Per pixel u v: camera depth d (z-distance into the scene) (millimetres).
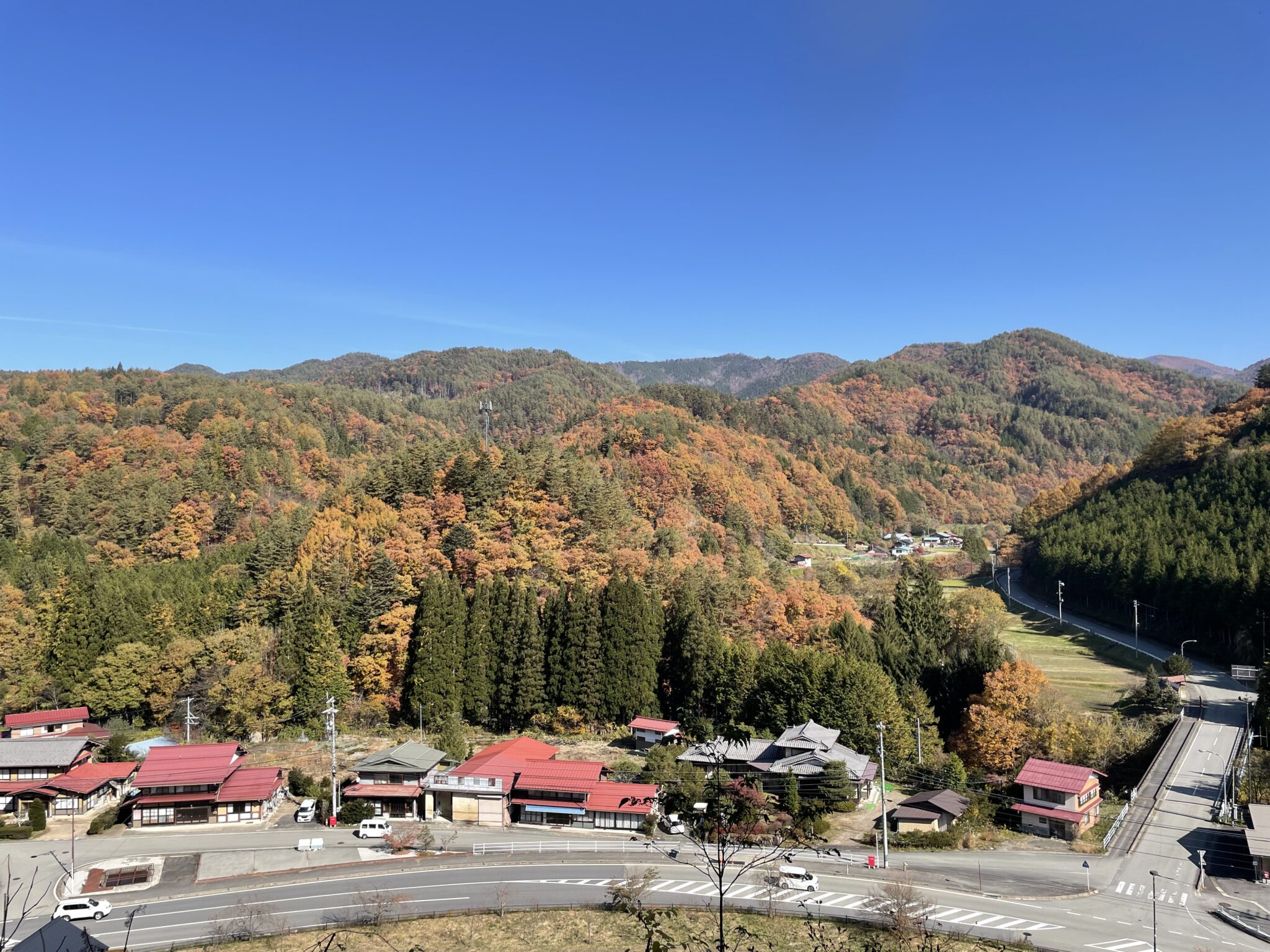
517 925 53406
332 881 61469
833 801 75375
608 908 55031
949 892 57375
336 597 114188
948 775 81812
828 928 51312
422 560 118938
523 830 73625
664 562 127500
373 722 106062
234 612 118688
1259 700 91500
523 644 101312
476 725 103438
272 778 80750
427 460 148750
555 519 135625
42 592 120562
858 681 88125
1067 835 70188
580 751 93125
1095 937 50219
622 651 100000
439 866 64062
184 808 76562
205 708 104312
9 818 77625
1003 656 103000
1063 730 86188
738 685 93938
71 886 61312
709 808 24250
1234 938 50188
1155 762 84375
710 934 50688
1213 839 66938
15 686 105750
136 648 107062
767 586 127188
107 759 93188
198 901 58125
